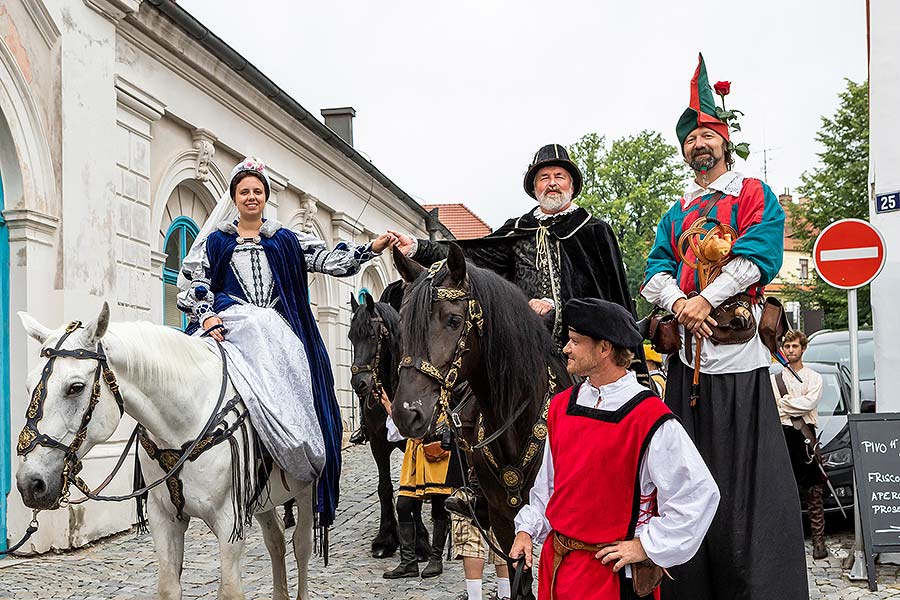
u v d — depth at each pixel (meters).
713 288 3.53
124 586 6.36
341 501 10.54
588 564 2.80
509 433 3.69
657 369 8.30
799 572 3.35
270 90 12.50
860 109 25.56
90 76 8.28
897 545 6.14
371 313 7.01
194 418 3.97
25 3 7.46
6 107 7.23
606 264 4.59
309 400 4.63
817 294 27.02
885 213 6.80
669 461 2.73
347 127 21.27
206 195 11.38
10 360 7.35
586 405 2.96
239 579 3.99
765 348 3.66
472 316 3.49
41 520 7.34
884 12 6.79
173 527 4.02
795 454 7.02
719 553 3.45
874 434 6.39
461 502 3.68
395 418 3.35
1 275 7.38
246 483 4.08
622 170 49.50
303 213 15.09
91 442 3.65
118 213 8.78
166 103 9.99
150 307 9.51
